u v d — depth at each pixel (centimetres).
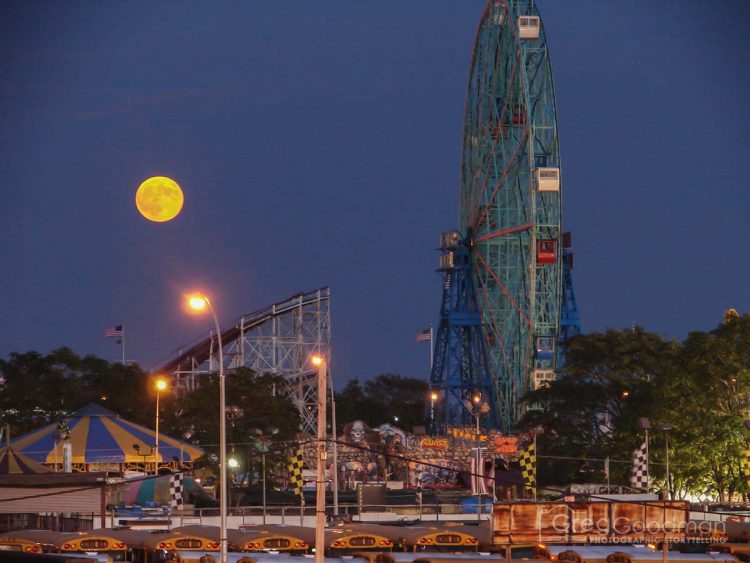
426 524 13512
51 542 11556
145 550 11706
